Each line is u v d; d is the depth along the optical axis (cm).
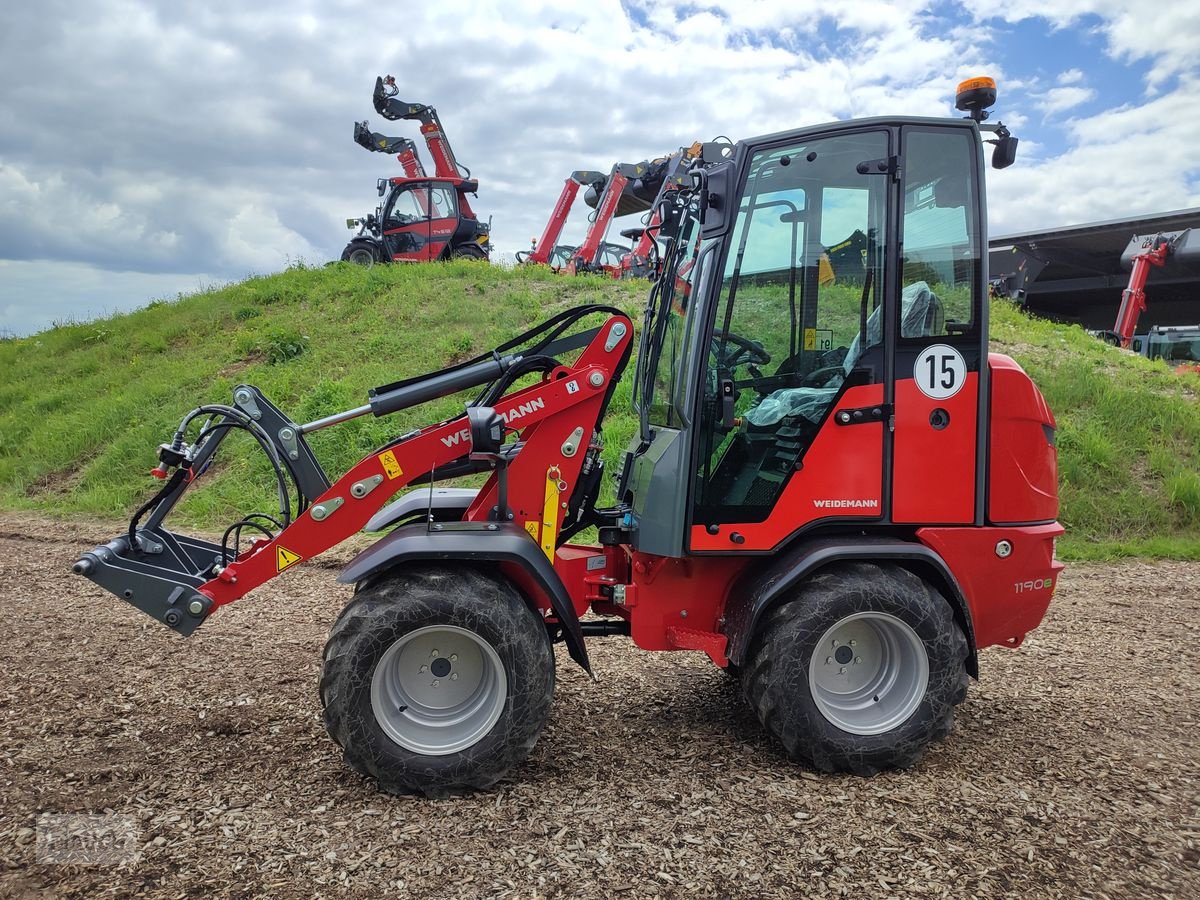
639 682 472
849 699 373
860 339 370
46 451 1080
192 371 1220
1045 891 278
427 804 332
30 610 601
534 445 381
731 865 292
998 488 379
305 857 294
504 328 1227
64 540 819
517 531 361
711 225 370
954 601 375
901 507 372
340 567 724
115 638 542
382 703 337
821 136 365
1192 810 333
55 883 277
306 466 389
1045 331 1386
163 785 346
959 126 370
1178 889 280
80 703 434
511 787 347
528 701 339
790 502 371
